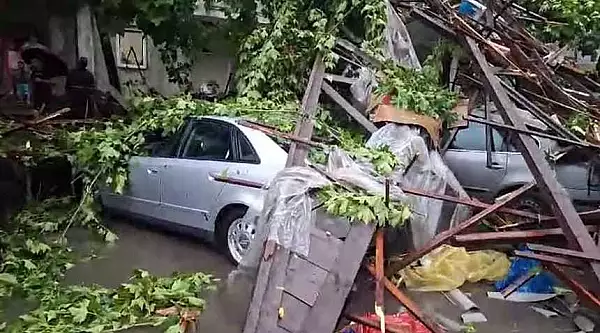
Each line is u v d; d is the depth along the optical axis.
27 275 6.13
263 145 6.96
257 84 8.46
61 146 8.54
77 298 5.45
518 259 6.49
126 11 9.91
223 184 7.09
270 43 8.49
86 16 14.12
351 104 8.20
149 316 5.15
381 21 8.08
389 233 5.70
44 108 11.72
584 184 8.05
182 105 7.86
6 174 8.32
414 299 6.06
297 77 8.59
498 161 8.64
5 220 7.76
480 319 5.76
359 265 4.78
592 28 9.38
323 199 5.16
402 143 7.04
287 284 4.75
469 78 8.32
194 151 7.64
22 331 4.79
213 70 16.05
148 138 8.25
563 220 5.04
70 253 7.15
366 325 4.65
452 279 6.27
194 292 5.71
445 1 8.52
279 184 5.27
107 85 14.75
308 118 7.08
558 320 5.82
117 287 6.09
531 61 7.63
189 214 7.58
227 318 5.38
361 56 8.19
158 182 7.91
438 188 6.96
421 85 7.78
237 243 7.00
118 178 8.00
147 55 17.69
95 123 9.52
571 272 5.94
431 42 10.02
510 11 9.16
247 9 9.73
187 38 10.12
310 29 8.59
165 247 7.66
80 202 8.07
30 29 14.12
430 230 6.56
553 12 10.04
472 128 8.94
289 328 4.58
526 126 6.26
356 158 6.41
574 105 7.29
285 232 4.95
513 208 6.49
